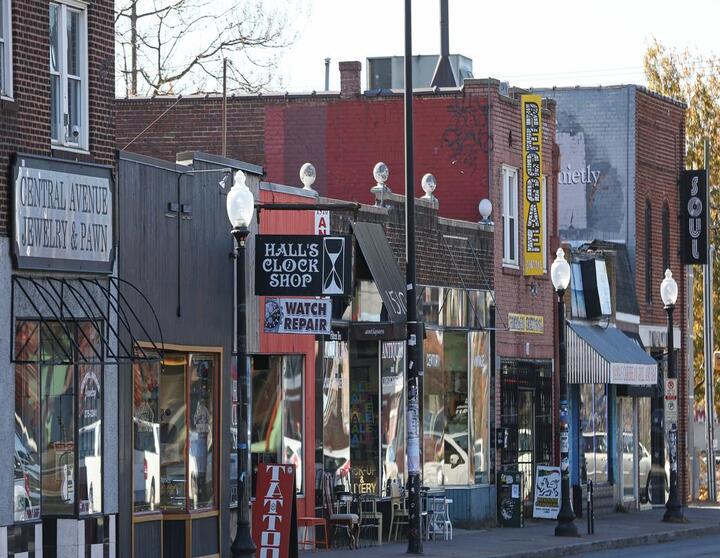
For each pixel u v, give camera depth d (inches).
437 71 2261.3
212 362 1402.6
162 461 1331.2
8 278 1115.9
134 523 1256.2
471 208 2016.5
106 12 1237.7
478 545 1651.1
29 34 1144.2
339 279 1386.6
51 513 1178.0
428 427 1835.6
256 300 1461.6
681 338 2679.6
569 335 2219.5
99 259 1207.6
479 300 1955.0
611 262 2373.3
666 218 2637.8
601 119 2532.0
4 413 1104.8
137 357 1182.9
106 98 1234.0
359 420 1681.8
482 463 1942.7
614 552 1696.6
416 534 1518.2
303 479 1542.8
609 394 2383.1
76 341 1184.8
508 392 2032.5
